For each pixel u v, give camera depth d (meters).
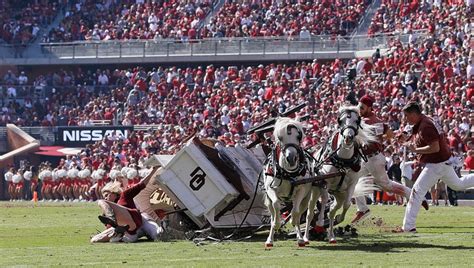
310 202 33.53
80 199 85.25
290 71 92.81
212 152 36.88
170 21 109.44
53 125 99.69
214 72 97.81
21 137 95.62
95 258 30.34
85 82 105.81
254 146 38.00
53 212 59.62
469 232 38.38
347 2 102.69
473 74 74.56
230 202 36.81
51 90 102.88
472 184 38.06
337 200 34.53
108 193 37.25
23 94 103.38
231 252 31.77
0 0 114.44
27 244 36.50
